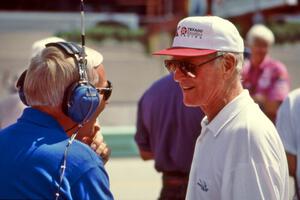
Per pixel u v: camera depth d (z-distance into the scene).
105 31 20.17
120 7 30.41
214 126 2.61
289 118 3.52
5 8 29.14
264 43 6.61
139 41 19.78
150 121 4.01
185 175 3.95
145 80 15.80
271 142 2.53
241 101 2.61
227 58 2.61
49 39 3.76
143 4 30.30
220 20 2.66
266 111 6.62
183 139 3.88
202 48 2.62
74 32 20.17
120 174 9.48
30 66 2.34
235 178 2.52
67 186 2.22
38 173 2.22
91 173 2.27
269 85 6.62
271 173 2.50
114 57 18.34
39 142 2.27
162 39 17.09
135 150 10.72
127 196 8.34
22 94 2.48
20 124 2.35
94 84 2.45
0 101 4.13
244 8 15.43
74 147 2.29
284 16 19.16
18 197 2.21
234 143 2.54
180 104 3.87
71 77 2.32
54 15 22.89
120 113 12.38
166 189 4.00
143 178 9.23
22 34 21.38
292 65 17.17
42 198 2.21
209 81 2.62
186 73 2.64
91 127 2.55
